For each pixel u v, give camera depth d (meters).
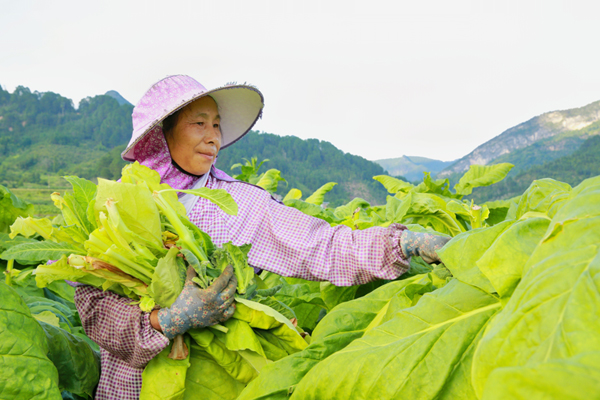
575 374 0.64
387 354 1.37
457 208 2.82
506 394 0.69
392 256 2.03
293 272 2.16
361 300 1.95
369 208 4.04
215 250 1.83
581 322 0.79
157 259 1.72
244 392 1.67
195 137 2.19
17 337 1.52
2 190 3.08
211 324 1.74
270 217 2.24
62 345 1.89
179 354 1.76
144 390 1.74
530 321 0.89
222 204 1.80
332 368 1.43
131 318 1.78
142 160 2.27
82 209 1.82
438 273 1.86
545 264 0.97
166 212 1.76
